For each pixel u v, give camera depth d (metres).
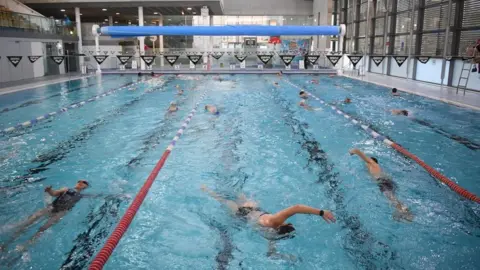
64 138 6.93
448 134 7.14
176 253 3.33
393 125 7.89
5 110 9.52
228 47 25.12
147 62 18.30
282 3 30.28
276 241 3.49
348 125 7.90
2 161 5.65
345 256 3.26
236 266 3.14
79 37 22.28
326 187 4.70
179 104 10.39
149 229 3.73
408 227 3.73
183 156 5.91
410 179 4.96
